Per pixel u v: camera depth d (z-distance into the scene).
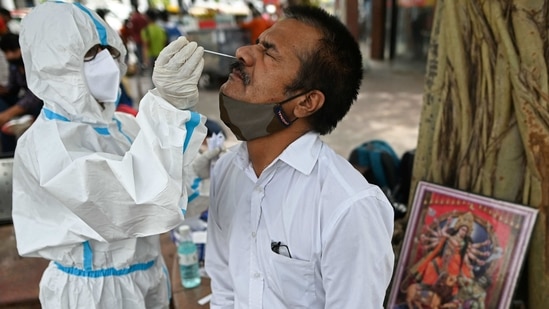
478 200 1.87
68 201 1.14
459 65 1.92
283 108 1.08
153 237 1.54
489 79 1.85
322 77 1.06
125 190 1.12
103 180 1.12
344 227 1.00
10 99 3.99
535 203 1.78
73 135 1.31
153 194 1.08
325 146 1.14
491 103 1.86
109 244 1.42
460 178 1.99
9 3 14.04
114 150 1.41
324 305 1.12
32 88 1.36
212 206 1.33
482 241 1.83
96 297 1.44
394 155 2.91
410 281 1.99
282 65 1.05
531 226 1.73
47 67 1.30
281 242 1.09
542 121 1.73
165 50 1.09
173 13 14.57
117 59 1.54
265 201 1.13
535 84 1.72
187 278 2.01
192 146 1.14
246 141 1.16
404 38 11.75
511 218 1.78
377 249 1.02
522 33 1.72
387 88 8.65
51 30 1.30
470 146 1.95
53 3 1.36
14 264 2.39
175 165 1.09
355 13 12.12
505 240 1.78
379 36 12.20
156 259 1.61
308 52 1.04
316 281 1.09
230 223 1.25
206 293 1.98
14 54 3.85
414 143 5.34
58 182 1.14
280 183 1.11
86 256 1.41
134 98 7.83
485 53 1.84
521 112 1.76
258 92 1.07
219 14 11.26
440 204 1.97
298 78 1.05
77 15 1.33
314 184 1.07
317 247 1.05
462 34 1.90
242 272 1.19
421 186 2.04
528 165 1.79
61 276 1.45
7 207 2.78
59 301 1.44
